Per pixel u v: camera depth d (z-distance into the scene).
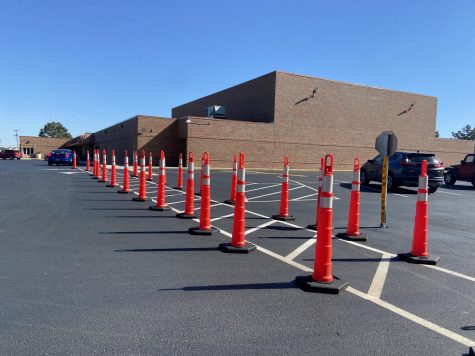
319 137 39.12
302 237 7.83
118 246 6.59
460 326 3.93
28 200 11.64
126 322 3.76
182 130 35.88
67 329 3.57
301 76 37.88
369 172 20.16
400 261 6.33
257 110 39.19
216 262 5.87
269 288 4.83
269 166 37.12
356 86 40.94
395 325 3.90
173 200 12.77
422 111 45.28
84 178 19.80
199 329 3.66
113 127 48.34
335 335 3.64
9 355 3.10
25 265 5.41
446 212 12.38
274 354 3.26
